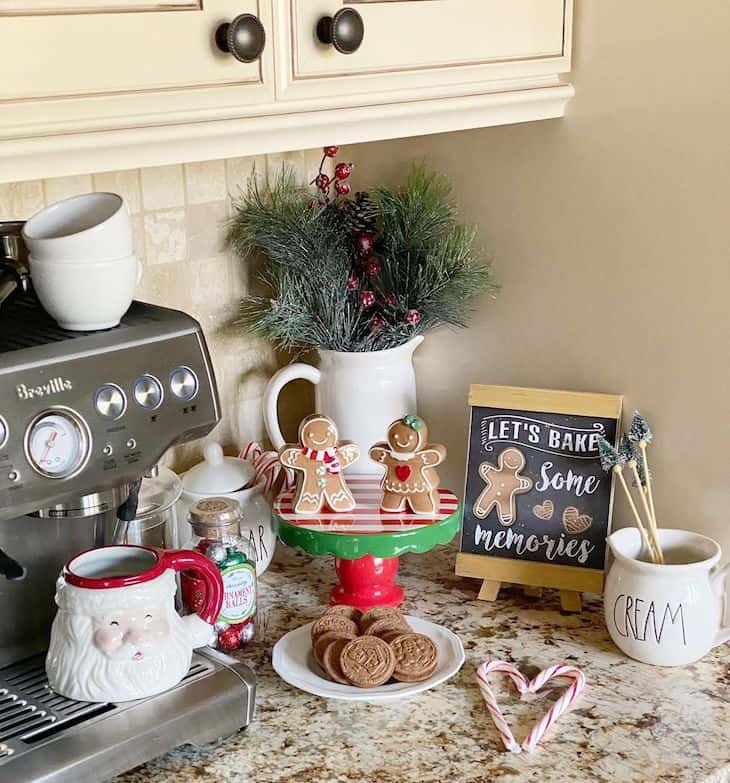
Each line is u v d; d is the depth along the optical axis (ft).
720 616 4.15
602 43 4.21
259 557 4.65
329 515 4.35
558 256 4.54
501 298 4.75
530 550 4.51
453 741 3.64
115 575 3.71
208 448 4.59
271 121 3.36
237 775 3.47
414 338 4.76
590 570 4.43
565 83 4.31
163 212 4.57
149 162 3.17
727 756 3.56
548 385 4.69
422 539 4.24
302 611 4.49
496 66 3.94
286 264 4.69
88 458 3.30
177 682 3.58
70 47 2.86
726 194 4.02
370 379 4.68
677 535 4.25
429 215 4.61
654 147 4.17
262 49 3.18
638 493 4.47
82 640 3.50
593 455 4.41
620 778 3.45
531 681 3.92
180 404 3.49
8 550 3.67
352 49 3.36
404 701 3.85
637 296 4.34
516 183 4.58
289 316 4.61
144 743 3.38
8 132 2.81
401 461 4.30
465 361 4.94
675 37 4.02
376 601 4.43
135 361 3.39
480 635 4.30
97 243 3.29
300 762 3.53
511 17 3.94
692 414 4.28
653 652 4.03
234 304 4.91
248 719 3.66
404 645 3.98
